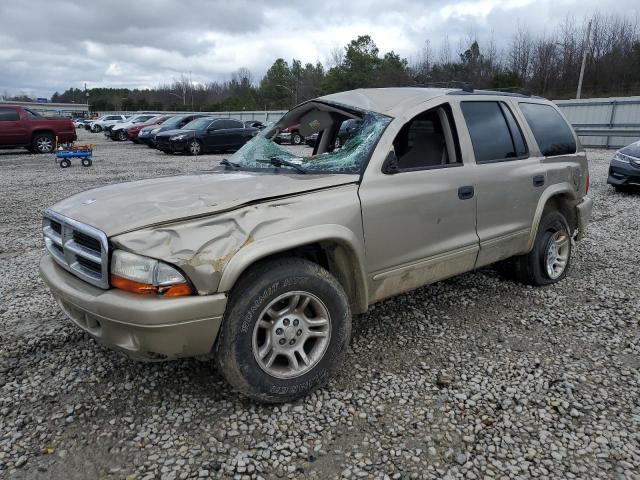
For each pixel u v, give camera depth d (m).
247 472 2.28
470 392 2.89
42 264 3.04
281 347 2.70
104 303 2.38
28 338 3.55
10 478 2.23
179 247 2.36
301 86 86.38
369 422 2.62
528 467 2.29
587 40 39.38
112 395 2.86
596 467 2.29
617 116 21.08
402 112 3.30
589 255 5.60
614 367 3.16
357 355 3.33
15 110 18.69
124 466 2.31
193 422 2.62
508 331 3.68
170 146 18.69
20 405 2.76
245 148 3.97
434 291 4.46
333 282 2.79
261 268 2.60
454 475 2.25
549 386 2.95
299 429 2.57
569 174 4.53
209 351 2.53
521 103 4.31
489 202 3.73
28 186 10.79
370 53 69.19
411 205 3.18
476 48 47.50
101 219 2.56
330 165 3.14
